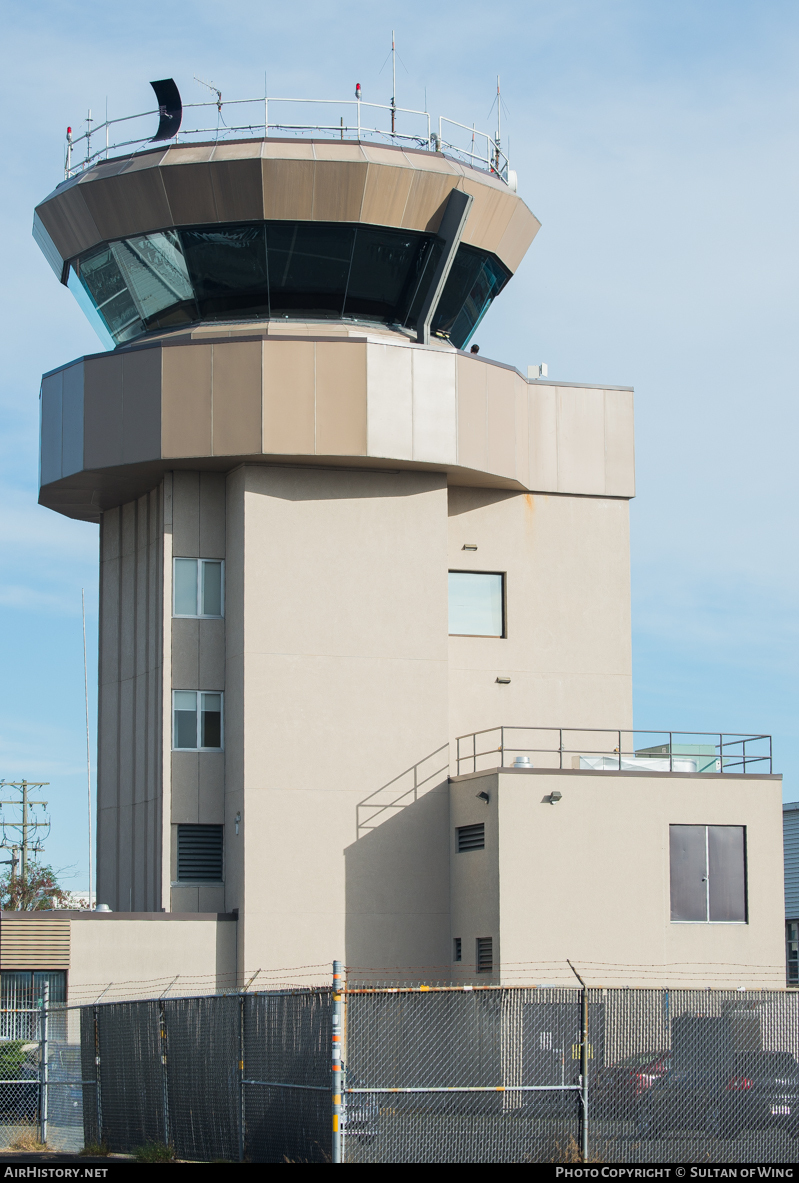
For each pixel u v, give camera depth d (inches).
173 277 1406.3
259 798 1293.1
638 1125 760.3
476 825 1275.8
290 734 1309.1
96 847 1481.3
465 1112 754.2
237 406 1306.6
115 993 1238.9
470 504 1451.8
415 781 1331.2
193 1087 826.8
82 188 1393.9
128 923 1256.2
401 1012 881.5
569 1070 765.9
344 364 1318.9
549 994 922.7
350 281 1396.4
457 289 1457.9
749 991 805.2
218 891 1326.3
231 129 1391.5
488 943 1238.3
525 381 1455.5
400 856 1315.2
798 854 2311.8
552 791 1235.9
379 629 1346.0
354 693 1331.2
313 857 1296.8
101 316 1492.4
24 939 1218.0
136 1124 885.2
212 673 1352.1
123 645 1477.6
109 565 1518.2
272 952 1273.4
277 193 1344.7
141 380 1331.2
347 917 1295.5
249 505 1328.7
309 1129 715.4
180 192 1354.6
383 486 1364.4
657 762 1343.5
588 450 1488.7
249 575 1321.4
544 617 1455.5
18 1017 1171.9
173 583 1353.3
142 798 1403.8
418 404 1337.4
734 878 1261.1
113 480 1398.9
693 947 1237.1
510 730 1424.7
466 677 1423.5
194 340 1320.1
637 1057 794.2
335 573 1342.3
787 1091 776.9
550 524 1471.5
